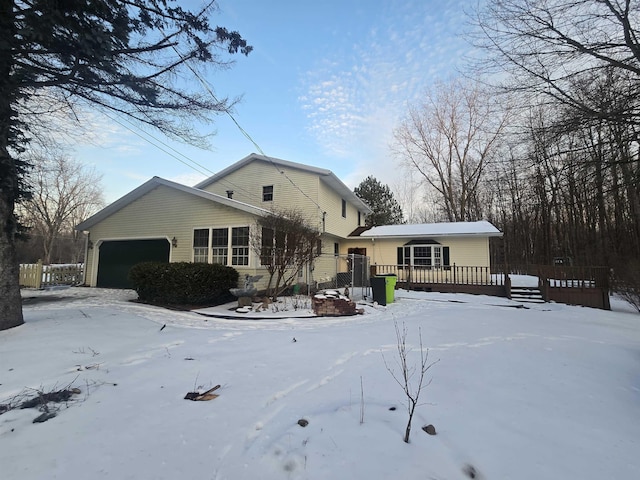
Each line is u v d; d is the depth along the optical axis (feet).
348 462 6.72
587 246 62.95
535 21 19.53
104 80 18.70
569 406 9.79
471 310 29.66
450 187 89.10
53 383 11.22
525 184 22.76
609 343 17.79
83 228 48.06
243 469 6.54
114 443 7.39
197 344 17.07
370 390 10.85
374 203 106.63
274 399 10.11
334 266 57.67
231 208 37.50
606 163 18.26
